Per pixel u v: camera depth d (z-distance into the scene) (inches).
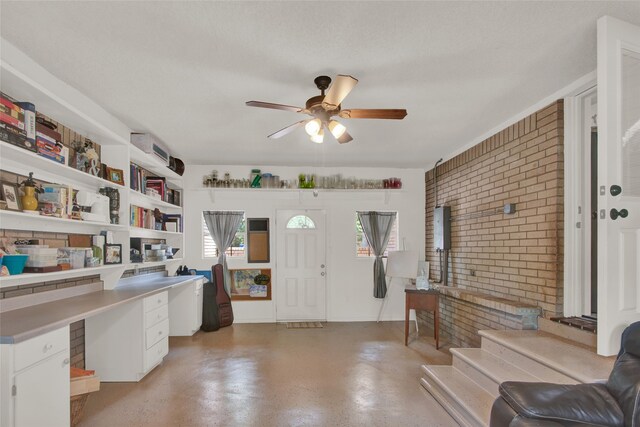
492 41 86.6
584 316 119.1
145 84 108.8
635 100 83.5
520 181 137.6
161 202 181.6
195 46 87.8
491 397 103.0
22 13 74.7
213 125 146.8
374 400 115.4
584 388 71.0
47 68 98.4
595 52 92.3
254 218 228.7
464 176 181.5
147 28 80.4
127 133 148.0
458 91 116.0
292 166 228.5
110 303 107.0
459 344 173.5
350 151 191.6
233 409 109.3
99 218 121.3
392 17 76.8
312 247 230.8
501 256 149.7
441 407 110.5
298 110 102.2
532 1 72.1
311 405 112.0
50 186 103.5
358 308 230.7
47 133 100.0
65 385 84.8
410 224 234.4
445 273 196.2
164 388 124.5
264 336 192.1
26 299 101.3
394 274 206.2
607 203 82.7
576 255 119.6
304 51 90.2
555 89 116.2
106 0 70.7
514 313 127.9
